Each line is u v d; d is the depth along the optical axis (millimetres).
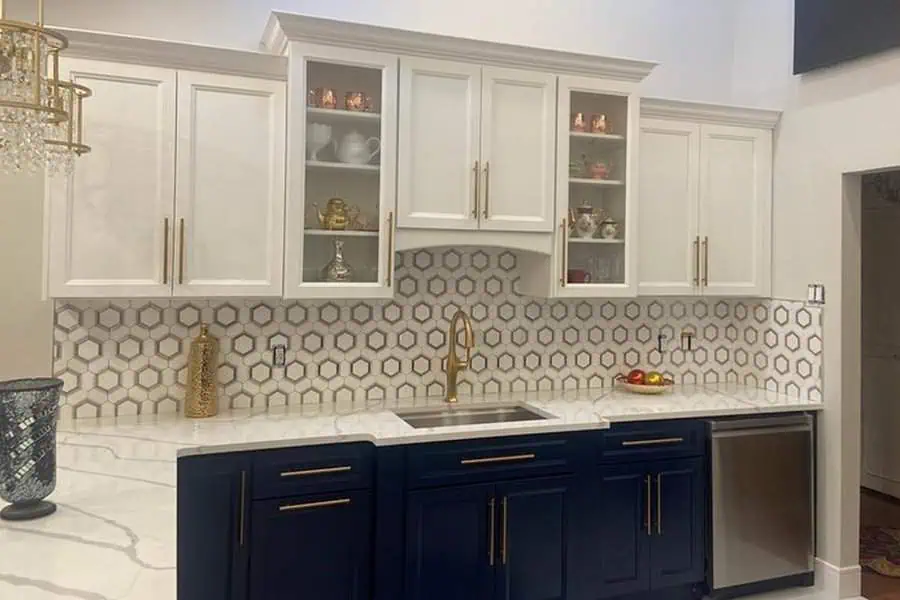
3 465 1446
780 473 3137
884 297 4734
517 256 3346
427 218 2785
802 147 3336
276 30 2672
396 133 2734
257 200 2629
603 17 3549
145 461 2016
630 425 2895
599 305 3514
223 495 2285
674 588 3004
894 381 4664
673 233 3307
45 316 2639
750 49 3686
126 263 2467
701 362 3725
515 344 3355
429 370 3209
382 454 2459
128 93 2459
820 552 3229
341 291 2703
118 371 2742
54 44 1811
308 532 2391
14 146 1833
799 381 3359
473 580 2580
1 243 2578
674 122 3299
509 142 2916
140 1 2779
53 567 1198
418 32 2695
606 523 2832
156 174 2494
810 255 3295
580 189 3158
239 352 2912
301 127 2627
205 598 2260
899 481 4613
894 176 4645
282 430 2498
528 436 2676
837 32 3098
